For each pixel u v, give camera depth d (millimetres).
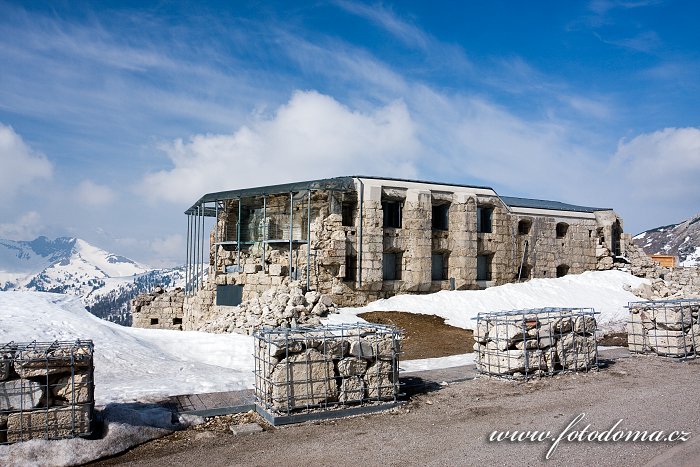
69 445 9383
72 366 9641
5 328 16422
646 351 19125
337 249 28078
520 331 15172
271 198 31219
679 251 129125
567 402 12656
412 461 9055
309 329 12781
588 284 35438
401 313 27031
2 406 9438
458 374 16109
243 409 12117
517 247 35156
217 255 32812
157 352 18344
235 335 21203
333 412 11805
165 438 10523
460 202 32250
